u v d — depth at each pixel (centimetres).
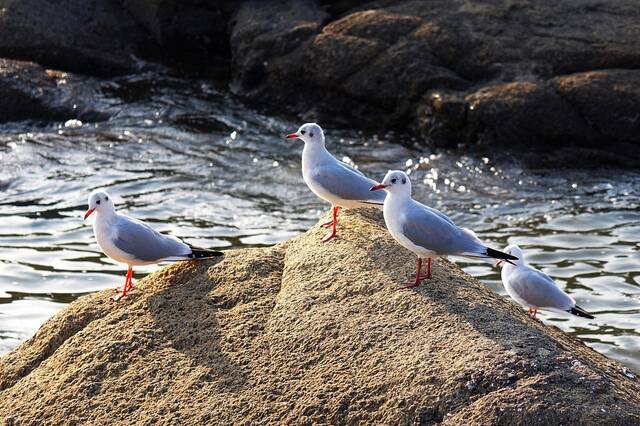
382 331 816
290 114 1895
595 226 1423
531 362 752
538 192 1554
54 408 826
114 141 1748
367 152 1702
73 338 887
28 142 1731
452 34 1823
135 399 814
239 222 1441
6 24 2012
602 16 1853
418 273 882
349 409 762
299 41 1925
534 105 1678
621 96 1670
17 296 1217
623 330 1130
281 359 819
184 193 1544
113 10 2138
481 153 1688
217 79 2041
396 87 1798
